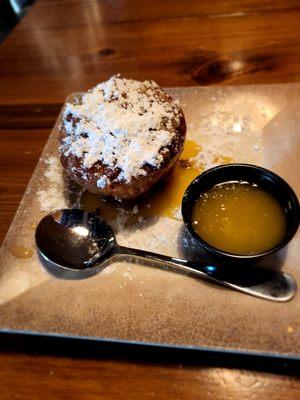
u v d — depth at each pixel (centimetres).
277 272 18
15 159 26
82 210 22
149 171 20
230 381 16
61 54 34
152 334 16
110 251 20
